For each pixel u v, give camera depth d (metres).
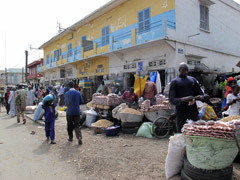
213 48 12.55
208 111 5.39
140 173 3.59
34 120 9.21
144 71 11.95
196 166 2.90
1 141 6.02
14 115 11.34
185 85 3.71
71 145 5.48
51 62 25.73
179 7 11.01
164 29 10.12
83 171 3.80
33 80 39.97
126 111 6.44
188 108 3.79
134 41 12.21
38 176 3.64
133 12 13.53
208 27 12.91
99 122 6.82
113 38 14.42
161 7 11.54
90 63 17.56
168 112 6.25
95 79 17.25
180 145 3.25
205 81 11.96
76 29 21.03
